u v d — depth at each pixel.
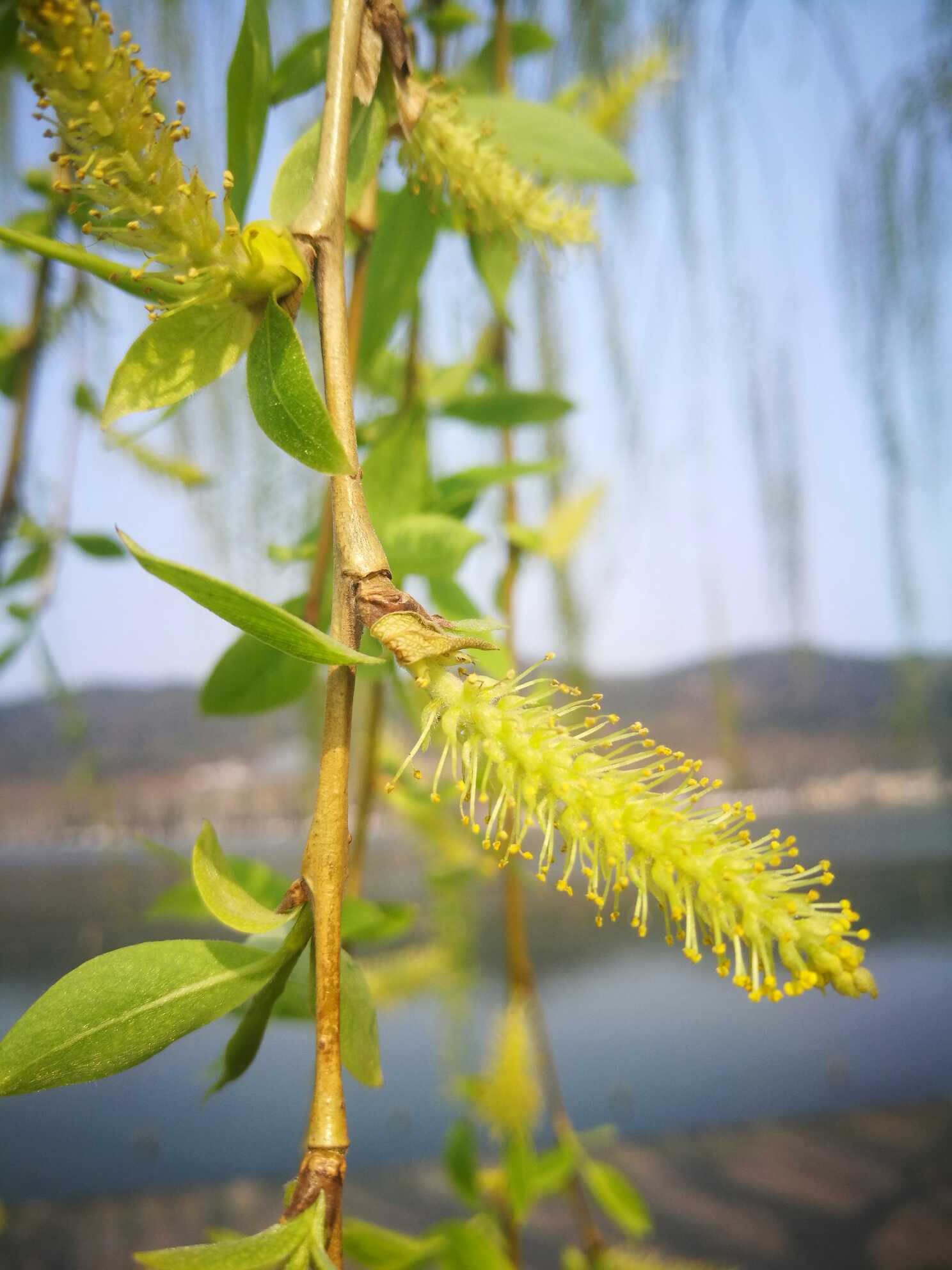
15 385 0.16
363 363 0.13
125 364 0.07
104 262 0.07
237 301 0.08
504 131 0.12
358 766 0.17
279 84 0.12
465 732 0.07
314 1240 0.06
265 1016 0.08
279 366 0.07
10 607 0.21
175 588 0.06
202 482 0.15
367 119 0.10
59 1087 0.06
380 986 0.21
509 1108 0.20
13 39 0.09
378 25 0.10
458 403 0.17
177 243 0.07
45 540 0.21
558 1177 0.22
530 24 0.17
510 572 0.18
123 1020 0.07
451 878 0.22
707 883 0.06
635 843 0.07
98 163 0.07
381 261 0.13
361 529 0.07
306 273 0.07
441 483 0.16
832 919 0.06
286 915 0.07
